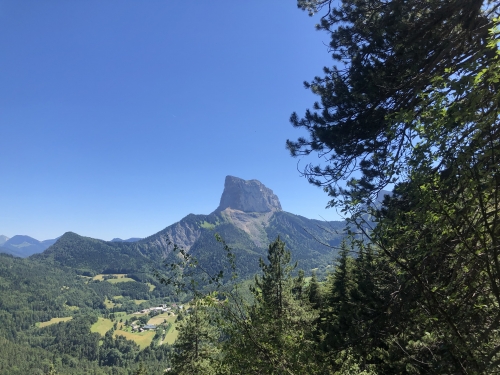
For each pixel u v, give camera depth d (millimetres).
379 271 5605
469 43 6352
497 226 3047
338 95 7719
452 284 4168
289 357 6145
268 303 7172
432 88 3703
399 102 7188
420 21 7027
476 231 3199
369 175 6773
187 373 17484
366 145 7500
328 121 7824
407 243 4453
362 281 8094
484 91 2943
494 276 3285
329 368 6812
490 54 3645
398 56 7059
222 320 6246
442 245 4148
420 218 3842
